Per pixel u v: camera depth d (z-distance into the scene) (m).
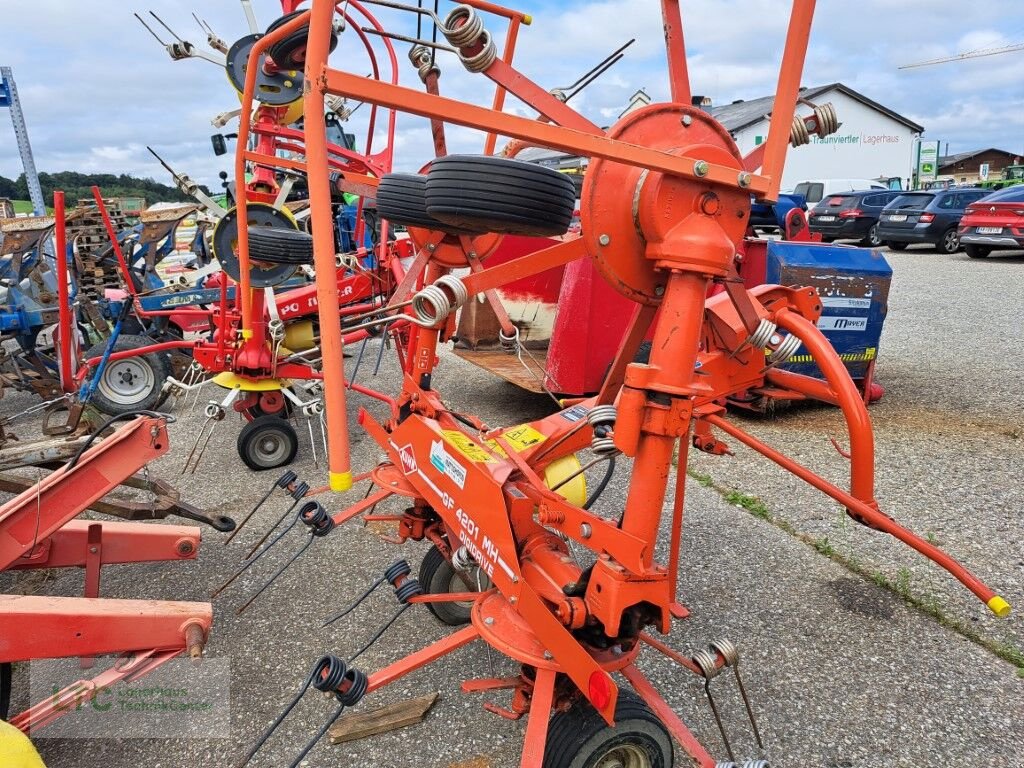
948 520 3.98
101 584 3.60
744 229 1.91
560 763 1.97
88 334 7.88
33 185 15.64
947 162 63.25
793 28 1.80
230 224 4.78
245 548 3.96
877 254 5.67
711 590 3.41
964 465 4.70
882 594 3.36
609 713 1.80
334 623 3.23
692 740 2.00
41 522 2.55
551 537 2.42
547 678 2.01
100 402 6.64
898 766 2.37
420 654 2.22
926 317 9.43
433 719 2.62
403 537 3.20
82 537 3.04
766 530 4.00
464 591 3.19
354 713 2.63
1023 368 6.91
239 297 5.21
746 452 5.11
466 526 2.51
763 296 2.42
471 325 6.78
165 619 2.38
